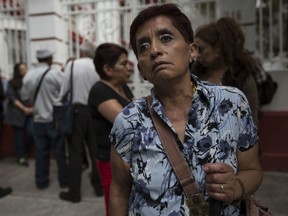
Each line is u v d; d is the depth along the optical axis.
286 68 4.71
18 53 5.88
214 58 2.25
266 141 4.67
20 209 3.84
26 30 5.70
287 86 4.59
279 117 4.59
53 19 5.50
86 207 3.83
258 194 3.92
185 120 1.18
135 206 1.18
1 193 4.21
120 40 5.39
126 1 5.32
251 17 4.67
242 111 1.18
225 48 2.17
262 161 4.68
